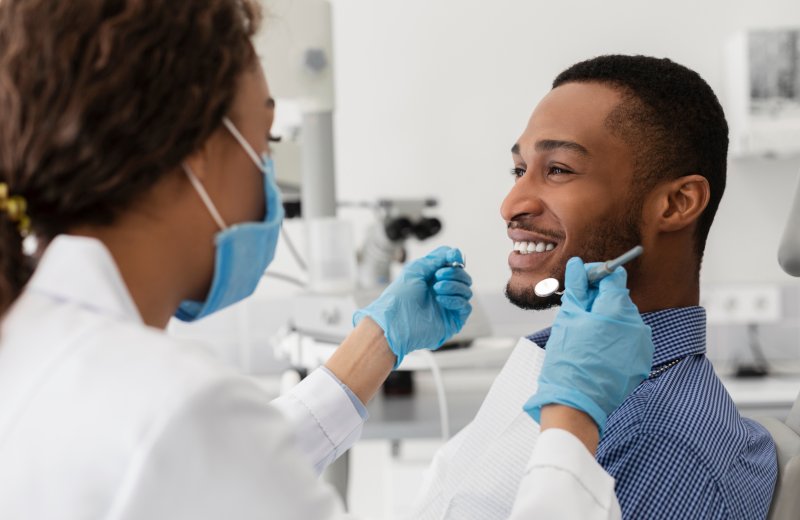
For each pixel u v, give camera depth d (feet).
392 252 8.11
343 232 7.83
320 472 3.83
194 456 2.12
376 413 7.04
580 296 3.17
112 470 2.10
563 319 3.11
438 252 4.23
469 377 8.67
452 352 6.80
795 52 9.17
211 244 2.70
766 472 3.29
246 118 2.72
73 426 2.13
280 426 2.34
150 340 2.28
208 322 10.08
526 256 3.72
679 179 3.54
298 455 2.37
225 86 2.53
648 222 3.57
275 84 7.43
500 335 10.27
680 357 3.55
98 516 2.09
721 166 3.71
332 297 7.05
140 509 2.07
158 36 2.38
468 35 10.21
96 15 2.35
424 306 4.03
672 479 3.07
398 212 7.89
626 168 3.54
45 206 2.43
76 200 2.39
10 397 2.21
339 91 10.27
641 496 3.07
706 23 10.05
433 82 10.26
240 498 2.17
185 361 2.24
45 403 2.17
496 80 10.23
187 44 2.43
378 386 3.98
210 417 2.16
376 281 8.21
